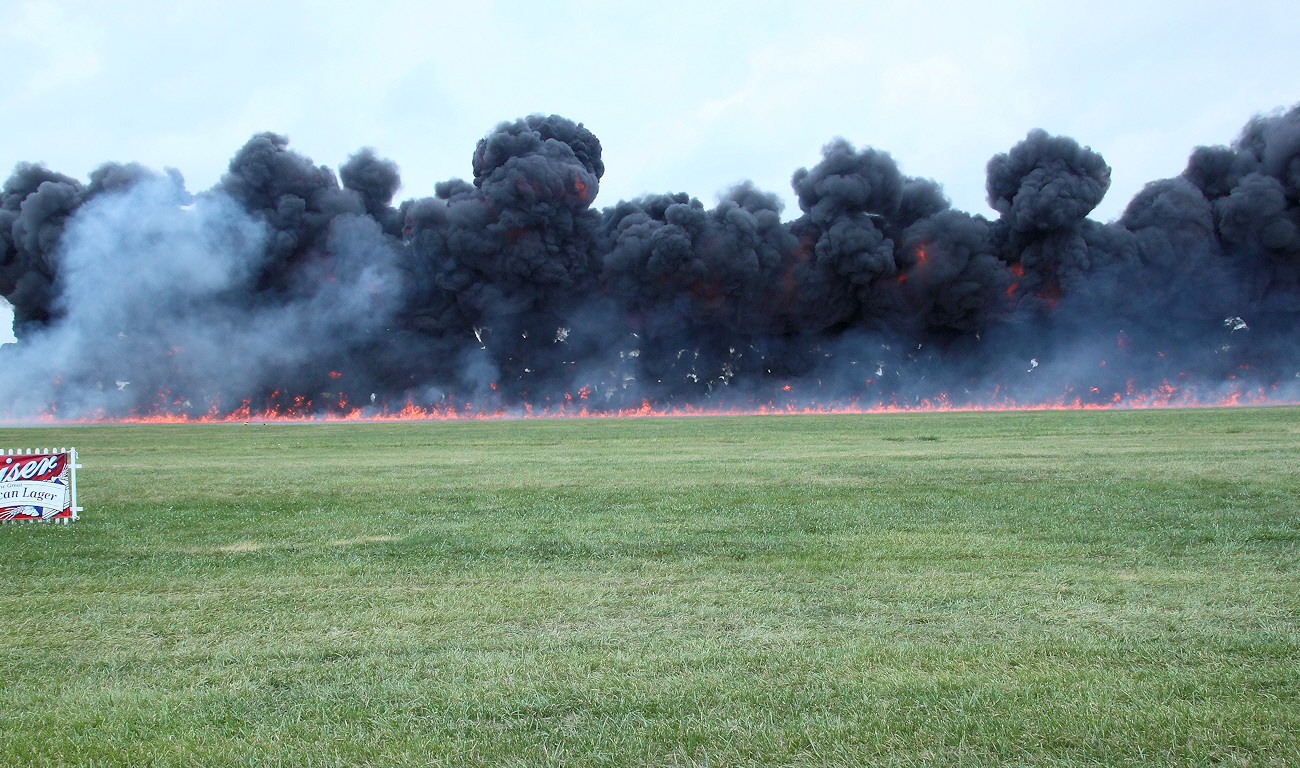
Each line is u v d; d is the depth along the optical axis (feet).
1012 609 21.68
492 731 14.94
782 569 26.50
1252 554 27.48
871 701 15.80
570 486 47.75
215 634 20.88
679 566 27.20
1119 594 22.94
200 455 76.95
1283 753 13.65
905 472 51.83
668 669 17.70
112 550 30.99
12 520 36.86
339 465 63.87
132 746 14.64
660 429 113.91
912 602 22.53
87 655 19.45
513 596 23.86
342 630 20.98
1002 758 13.62
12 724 15.61
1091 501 38.47
